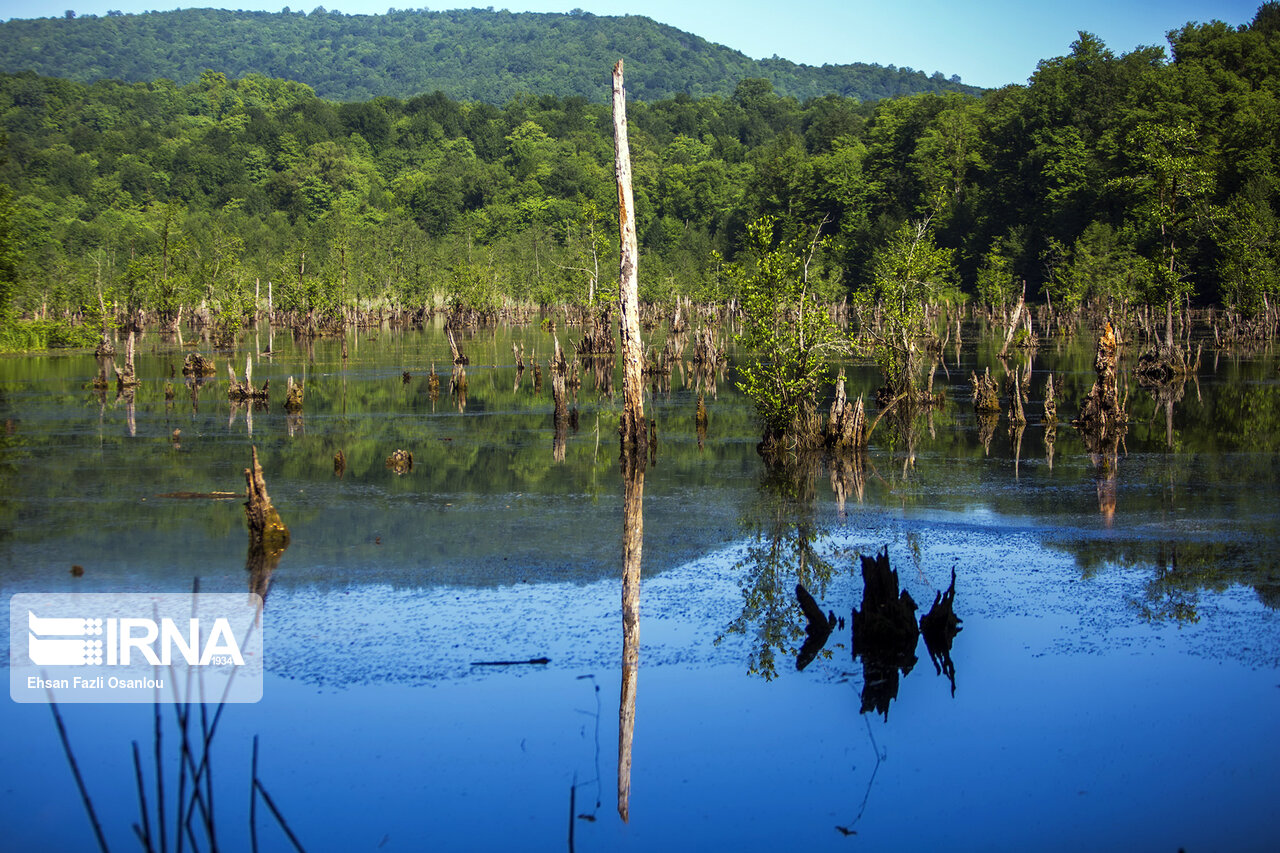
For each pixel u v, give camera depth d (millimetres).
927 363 58906
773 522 20547
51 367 58562
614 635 14219
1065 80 107375
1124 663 13109
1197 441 29688
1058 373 51500
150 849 6766
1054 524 20000
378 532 19531
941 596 14375
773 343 29234
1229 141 84875
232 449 29281
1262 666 12922
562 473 25906
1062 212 99000
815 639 14203
